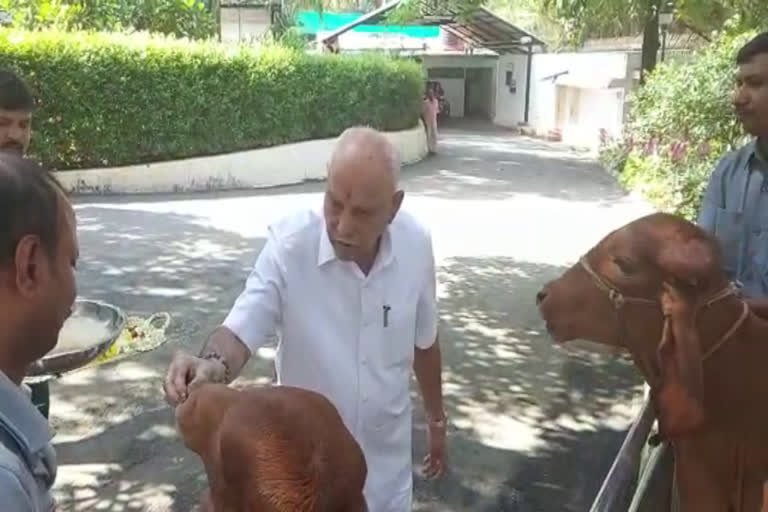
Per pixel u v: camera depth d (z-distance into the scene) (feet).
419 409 17.79
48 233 4.09
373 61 59.36
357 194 6.96
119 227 36.01
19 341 4.11
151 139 48.14
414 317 8.31
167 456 15.31
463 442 16.48
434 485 14.79
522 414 17.93
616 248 6.40
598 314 6.47
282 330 8.15
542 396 18.90
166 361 19.66
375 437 8.32
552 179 55.98
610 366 20.79
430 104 68.23
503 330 23.26
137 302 24.68
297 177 53.52
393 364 8.27
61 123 45.60
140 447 15.61
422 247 8.29
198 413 4.20
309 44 74.69
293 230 7.91
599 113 81.15
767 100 8.36
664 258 6.16
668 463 7.93
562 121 91.81
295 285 7.90
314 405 3.71
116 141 47.11
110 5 56.65
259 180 51.67
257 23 70.49
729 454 6.52
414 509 14.02
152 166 47.83
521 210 43.01
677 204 39.96
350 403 8.09
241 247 32.42
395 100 61.46
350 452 3.60
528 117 102.37
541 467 15.62
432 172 57.82
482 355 21.29
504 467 15.57
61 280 4.20
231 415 3.64
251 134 51.93
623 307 6.35
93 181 46.37
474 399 18.62
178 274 28.02
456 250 33.01
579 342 6.77
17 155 4.31
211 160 49.75
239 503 3.48
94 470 14.75
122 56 46.42
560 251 33.42
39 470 4.23
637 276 6.28
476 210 42.57
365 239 7.22
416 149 64.69
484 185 52.16
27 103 9.77
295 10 71.10
